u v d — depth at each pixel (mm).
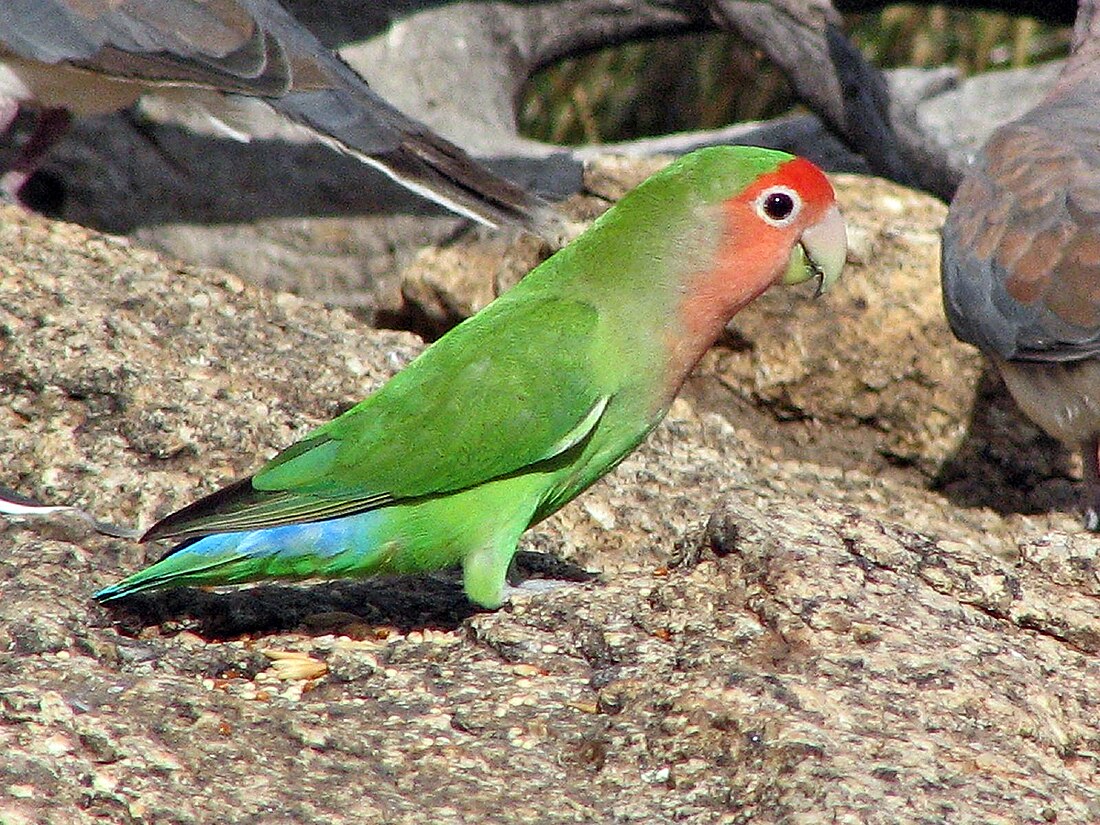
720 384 12297
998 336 11477
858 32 20938
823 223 8047
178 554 7449
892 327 12031
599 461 8031
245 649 7652
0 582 7906
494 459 7633
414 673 7539
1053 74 19859
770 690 6852
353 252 16000
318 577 7816
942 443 12133
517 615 7949
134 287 10914
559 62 19359
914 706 6965
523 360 7695
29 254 11117
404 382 7762
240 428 9656
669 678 7148
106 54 12492
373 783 6449
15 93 13062
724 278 7910
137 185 16266
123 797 6020
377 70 17922
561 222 11688
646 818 6277
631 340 7816
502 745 6859
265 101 12367
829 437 12234
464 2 18594
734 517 8094
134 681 6914
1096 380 11258
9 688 6520
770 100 20344
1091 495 11711
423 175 11828
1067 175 11883
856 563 7969
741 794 6344
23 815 5793
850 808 6082
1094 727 7320
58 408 9609
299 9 18125
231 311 11008
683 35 18891
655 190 8000
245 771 6355
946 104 19406
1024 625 8070
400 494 7578
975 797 6301
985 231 11789
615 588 8125
